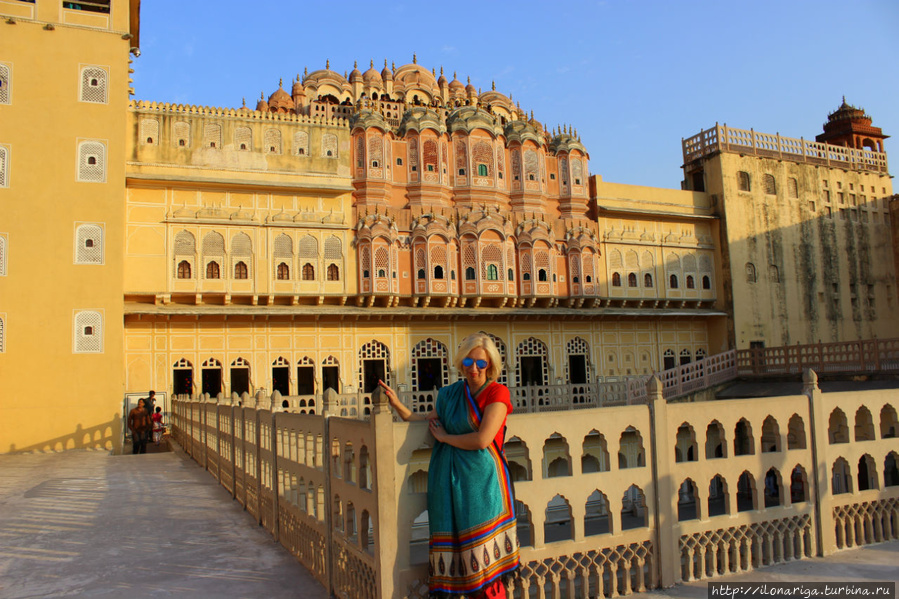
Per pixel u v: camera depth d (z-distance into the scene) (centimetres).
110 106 1803
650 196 2756
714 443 2042
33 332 1659
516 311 2362
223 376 2038
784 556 556
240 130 2120
